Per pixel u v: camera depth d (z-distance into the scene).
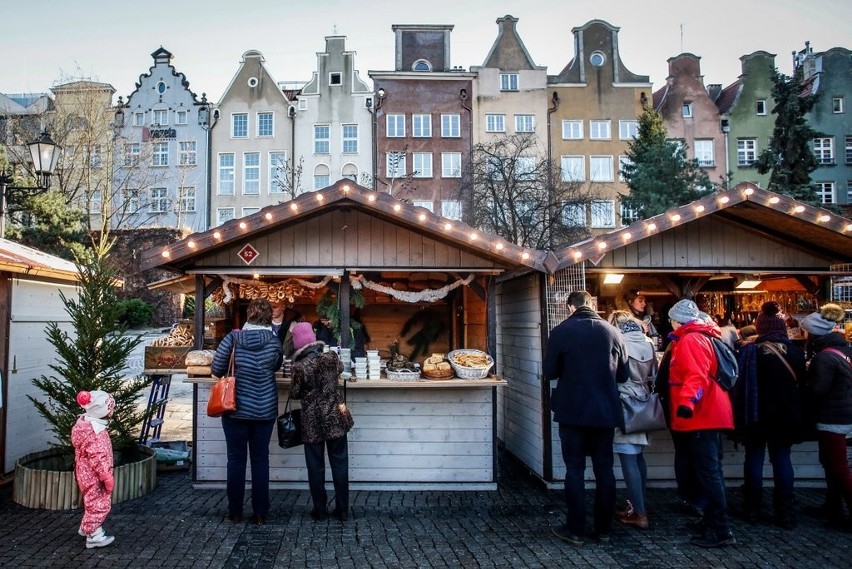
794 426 4.84
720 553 4.39
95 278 5.90
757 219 6.42
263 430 5.03
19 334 6.41
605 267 6.45
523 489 6.10
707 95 34.53
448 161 33.00
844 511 5.41
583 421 4.45
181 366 6.60
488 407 6.09
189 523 4.97
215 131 34.16
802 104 21.80
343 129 33.69
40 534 4.70
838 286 6.98
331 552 4.41
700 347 4.53
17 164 24.95
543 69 33.53
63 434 5.58
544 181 23.47
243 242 6.21
